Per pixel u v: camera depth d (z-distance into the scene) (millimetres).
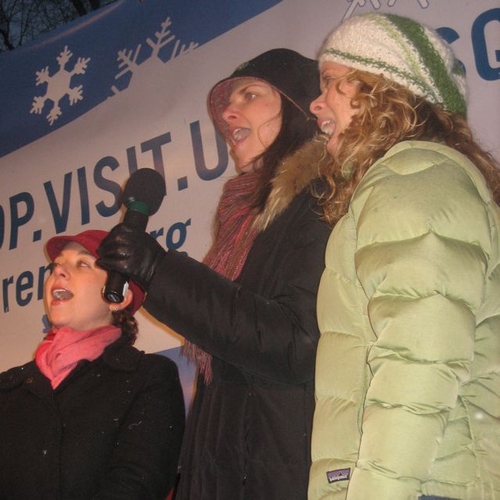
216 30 3303
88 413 2424
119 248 1835
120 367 2527
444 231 1437
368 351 1533
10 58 3863
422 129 1708
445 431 1414
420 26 1822
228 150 3188
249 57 3191
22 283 3602
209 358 2057
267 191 2117
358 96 1743
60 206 3580
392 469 1339
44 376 2523
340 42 1844
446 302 1387
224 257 2123
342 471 1506
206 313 1779
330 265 1643
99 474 2338
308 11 3084
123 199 2172
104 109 3549
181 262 1833
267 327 1764
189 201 3227
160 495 2346
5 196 3725
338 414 1537
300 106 2297
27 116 3750
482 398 1457
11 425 2438
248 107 2480
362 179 1606
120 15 3598
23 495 2312
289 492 1781
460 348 1376
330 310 1611
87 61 3650
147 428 2396
